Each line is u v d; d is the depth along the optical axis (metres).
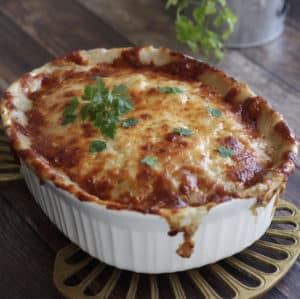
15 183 0.56
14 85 0.54
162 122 0.48
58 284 0.46
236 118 0.51
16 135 0.48
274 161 0.47
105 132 0.47
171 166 0.45
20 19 0.80
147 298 0.46
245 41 0.76
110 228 0.43
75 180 0.45
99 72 0.56
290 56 0.75
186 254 0.44
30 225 0.52
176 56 0.56
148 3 0.84
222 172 0.45
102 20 0.80
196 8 0.71
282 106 0.67
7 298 0.46
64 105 0.51
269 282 0.46
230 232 0.44
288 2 0.84
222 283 0.47
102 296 0.45
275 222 0.52
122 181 0.45
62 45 0.76
